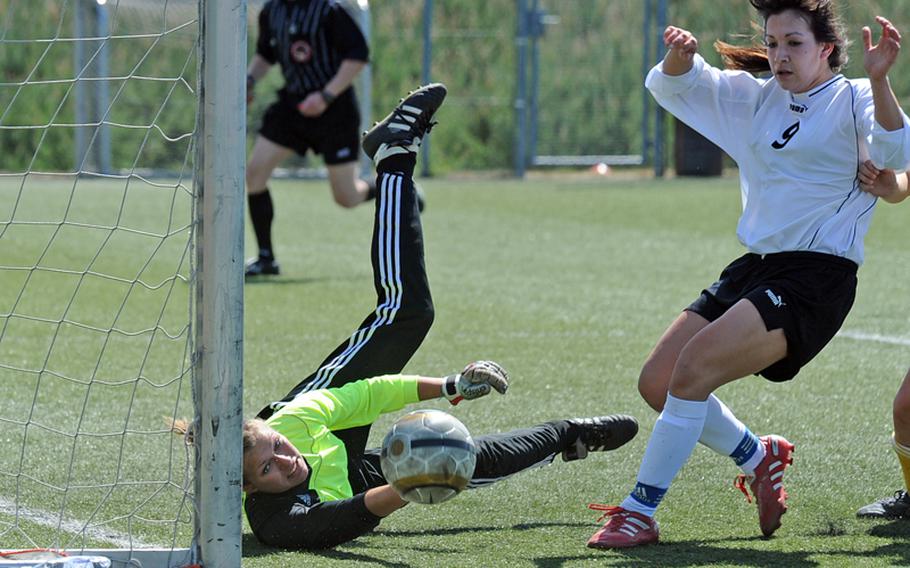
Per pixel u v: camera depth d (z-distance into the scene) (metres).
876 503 12.53
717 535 11.79
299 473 11.56
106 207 45.41
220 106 9.62
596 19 64.44
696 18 64.12
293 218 43.66
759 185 11.98
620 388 18.55
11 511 12.48
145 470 14.03
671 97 12.43
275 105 30.55
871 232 38.59
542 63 64.62
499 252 34.91
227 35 9.58
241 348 9.84
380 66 66.12
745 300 11.41
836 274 11.55
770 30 11.68
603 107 64.62
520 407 17.38
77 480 13.62
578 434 12.70
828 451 15.05
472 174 65.06
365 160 56.56
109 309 25.22
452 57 66.56
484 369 12.27
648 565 10.67
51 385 18.58
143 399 17.81
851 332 23.06
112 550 10.44
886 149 11.06
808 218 11.60
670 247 35.66
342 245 36.75
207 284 9.73
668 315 24.88
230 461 9.89
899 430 12.27
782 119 11.84
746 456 11.88
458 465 10.41
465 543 11.52
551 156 64.75
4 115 12.82
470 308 25.67
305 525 11.23
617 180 60.19
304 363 20.23
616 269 31.48
